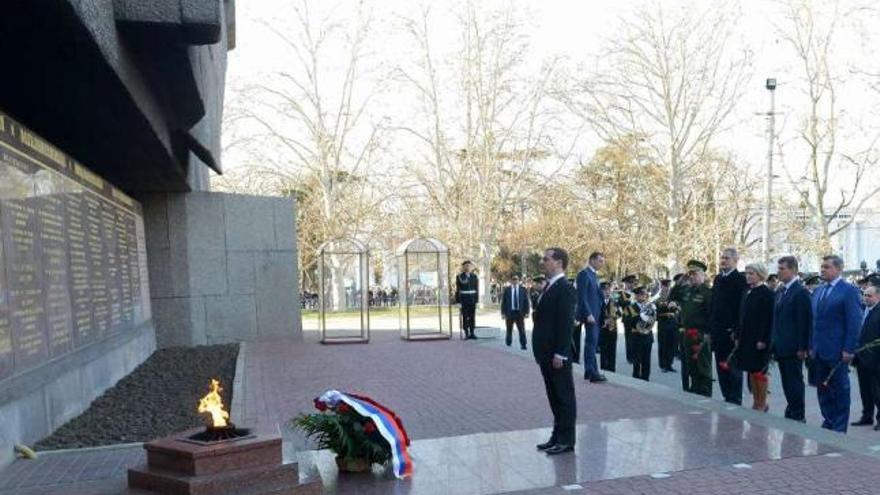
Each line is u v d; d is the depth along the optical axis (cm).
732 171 4250
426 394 999
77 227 966
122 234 1275
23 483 584
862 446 672
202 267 1689
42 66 705
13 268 707
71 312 906
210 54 1239
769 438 706
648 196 3772
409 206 3959
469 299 1828
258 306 1762
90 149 1105
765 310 889
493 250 4050
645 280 2033
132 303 1338
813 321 853
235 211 1733
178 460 503
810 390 1187
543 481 584
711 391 1067
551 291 672
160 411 891
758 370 897
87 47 652
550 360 672
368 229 3988
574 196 4041
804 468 605
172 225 1653
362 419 621
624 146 3612
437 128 3894
